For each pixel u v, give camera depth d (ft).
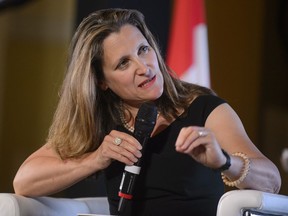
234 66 39.81
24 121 40.65
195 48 31.55
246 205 15.05
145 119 16.80
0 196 17.22
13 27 40.63
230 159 15.72
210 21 39.91
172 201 17.85
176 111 18.49
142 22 18.61
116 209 18.75
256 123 39.47
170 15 33.01
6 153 40.55
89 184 31.19
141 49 18.04
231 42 39.86
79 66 18.48
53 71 39.93
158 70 18.03
